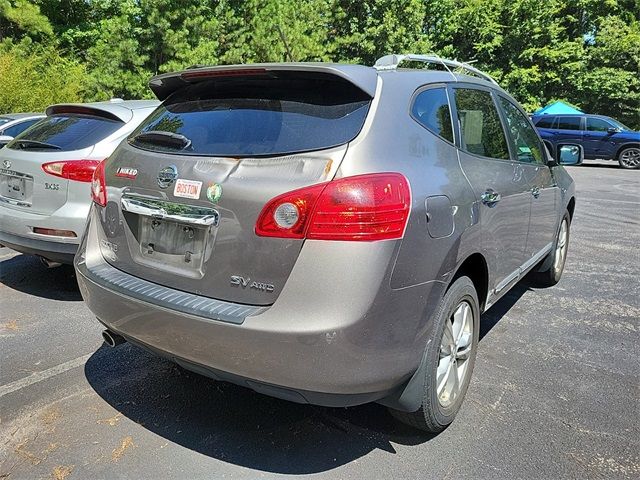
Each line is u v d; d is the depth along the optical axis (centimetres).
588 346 393
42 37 2100
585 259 634
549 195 439
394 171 234
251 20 1980
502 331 418
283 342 216
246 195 230
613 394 325
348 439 280
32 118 905
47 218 439
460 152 297
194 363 243
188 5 1830
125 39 1755
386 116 249
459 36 2873
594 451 271
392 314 228
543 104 2862
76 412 299
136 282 268
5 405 303
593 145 1888
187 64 1767
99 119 474
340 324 214
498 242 329
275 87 266
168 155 267
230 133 257
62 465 255
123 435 279
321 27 2273
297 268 218
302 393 224
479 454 268
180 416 298
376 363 226
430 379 260
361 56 2480
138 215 273
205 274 243
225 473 252
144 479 247
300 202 219
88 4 2411
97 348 377
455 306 278
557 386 334
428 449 272
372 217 218
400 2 2412
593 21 3105
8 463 255
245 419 297
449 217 260
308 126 243
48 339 390
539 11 2756
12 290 489
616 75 2831
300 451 270
